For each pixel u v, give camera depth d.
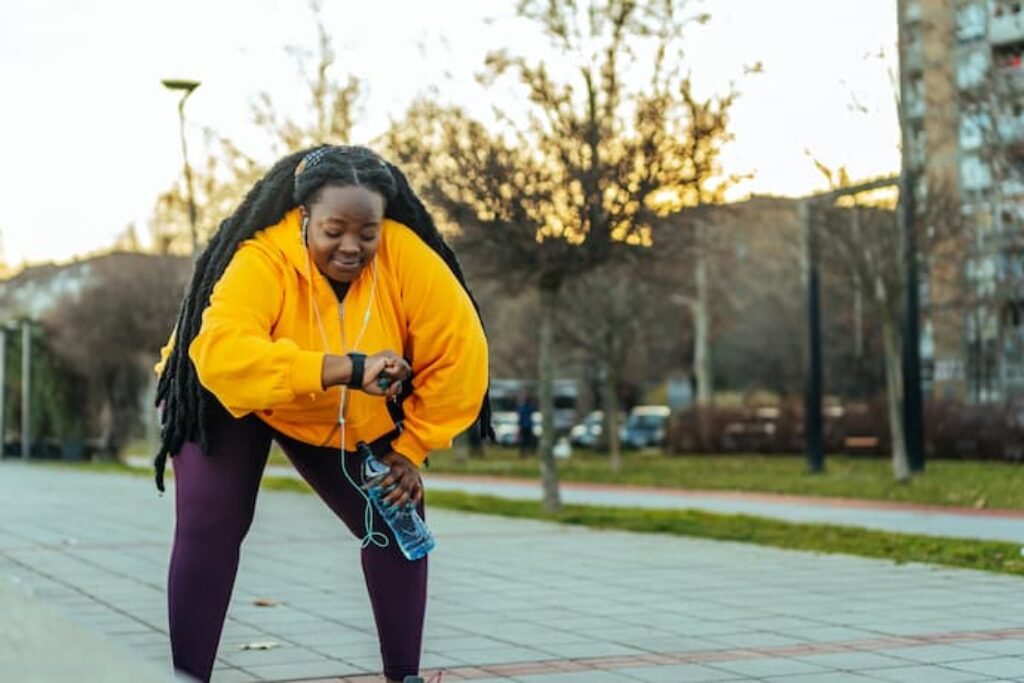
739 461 34.91
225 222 4.03
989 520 15.33
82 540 12.51
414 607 4.19
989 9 24.42
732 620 7.67
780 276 46.88
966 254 26.69
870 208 22.92
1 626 2.07
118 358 37.59
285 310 3.92
